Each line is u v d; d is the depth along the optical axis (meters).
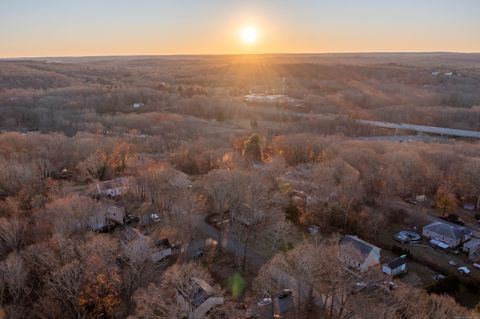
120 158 88.44
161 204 67.25
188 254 54.22
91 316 38.78
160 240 54.12
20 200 62.94
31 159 82.25
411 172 79.44
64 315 39.75
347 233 61.12
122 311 39.62
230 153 88.81
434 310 36.91
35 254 45.06
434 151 91.62
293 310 41.31
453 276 47.59
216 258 53.72
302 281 41.94
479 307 39.12
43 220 54.50
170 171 72.00
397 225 65.56
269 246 57.03
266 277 43.94
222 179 63.44
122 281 42.75
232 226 61.75
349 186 68.06
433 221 66.56
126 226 60.75
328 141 103.62
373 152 89.00
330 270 41.59
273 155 95.94
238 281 48.09
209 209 67.81
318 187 67.44
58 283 40.06
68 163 87.75
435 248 58.09
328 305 41.75
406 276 50.19
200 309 36.34
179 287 38.19
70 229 52.19
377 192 73.06
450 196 70.31
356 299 40.94
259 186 63.62
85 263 41.84
